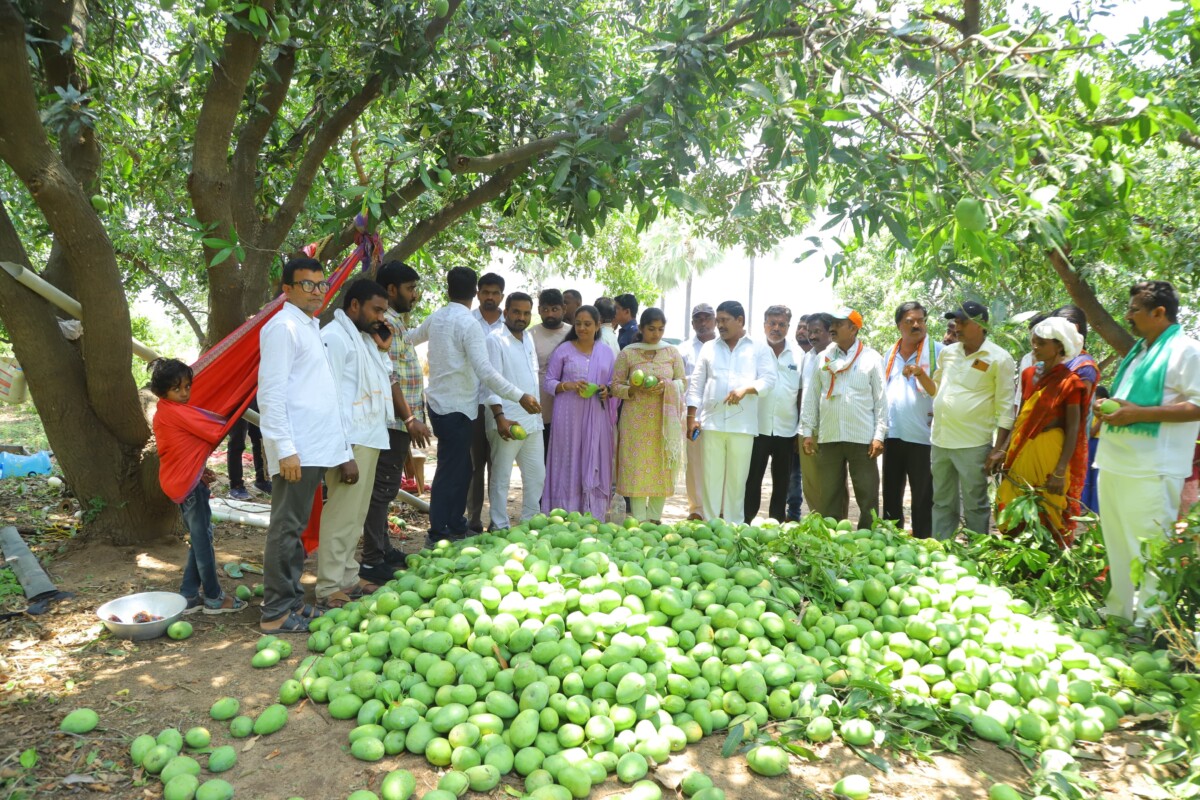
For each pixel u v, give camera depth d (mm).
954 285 4684
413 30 5547
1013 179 3723
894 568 4590
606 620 3619
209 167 5230
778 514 7465
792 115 3750
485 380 5598
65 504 6523
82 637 4105
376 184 5059
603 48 7527
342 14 5668
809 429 6621
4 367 5523
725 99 4871
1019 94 4320
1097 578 4941
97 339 5047
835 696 3498
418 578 4320
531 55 6500
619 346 8227
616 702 3295
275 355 4070
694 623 3836
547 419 7113
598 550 4375
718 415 6641
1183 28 5422
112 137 6582
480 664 3395
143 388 6082
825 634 3990
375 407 4676
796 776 3047
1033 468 5195
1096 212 4195
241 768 2988
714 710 3393
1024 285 6605
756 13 4707
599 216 5637
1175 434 4316
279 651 3891
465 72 6355
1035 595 4730
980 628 4059
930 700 3529
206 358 4680
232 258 5520
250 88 5949
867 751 3186
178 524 5828
